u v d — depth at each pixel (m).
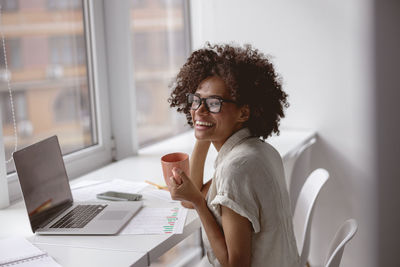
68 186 1.61
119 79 2.36
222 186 1.18
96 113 2.32
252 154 1.21
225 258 1.20
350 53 2.65
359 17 2.60
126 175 2.02
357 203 2.77
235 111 1.28
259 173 1.19
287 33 2.77
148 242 1.30
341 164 2.77
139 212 1.53
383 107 2.63
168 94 3.06
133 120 2.40
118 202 1.60
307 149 2.33
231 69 1.25
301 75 2.77
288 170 2.79
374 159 2.69
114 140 2.43
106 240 1.32
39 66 2.18
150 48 2.89
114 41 2.33
